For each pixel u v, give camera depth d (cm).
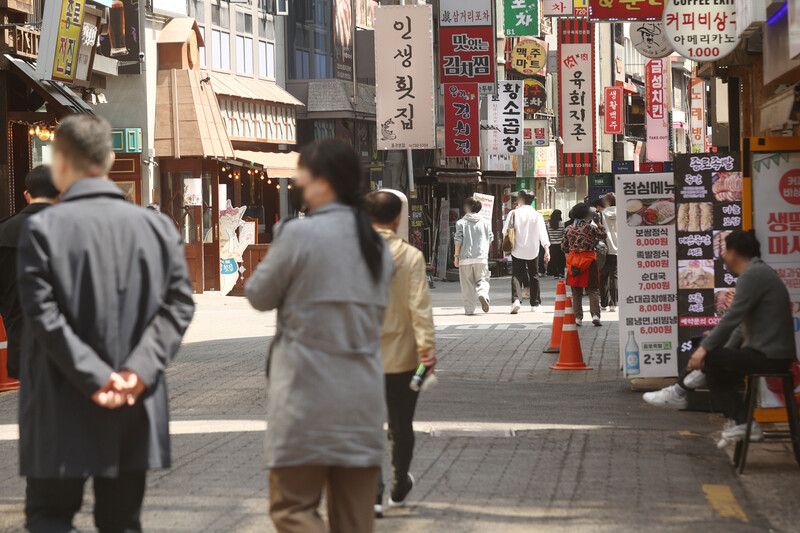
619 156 12488
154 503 1349
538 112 8706
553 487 1445
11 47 3612
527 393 2284
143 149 5141
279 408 864
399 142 5359
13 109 3869
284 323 876
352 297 866
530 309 4416
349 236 875
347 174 895
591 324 3744
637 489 1435
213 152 5184
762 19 2034
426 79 5322
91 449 830
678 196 2025
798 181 1744
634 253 2180
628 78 12756
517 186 9619
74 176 866
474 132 6125
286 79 6600
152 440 859
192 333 3628
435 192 7956
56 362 816
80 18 3700
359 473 895
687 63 14262
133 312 850
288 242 868
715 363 1560
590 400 2197
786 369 1560
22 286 818
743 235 1577
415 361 1273
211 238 5250
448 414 2019
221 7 5819
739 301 1540
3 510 1330
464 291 4200
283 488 878
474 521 1266
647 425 1917
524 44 8781
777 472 1543
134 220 857
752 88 2711
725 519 1282
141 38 5106
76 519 1273
